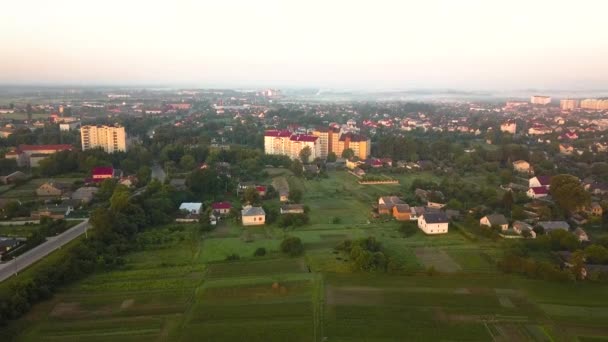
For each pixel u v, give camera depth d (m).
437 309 108.06
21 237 152.88
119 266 131.62
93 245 137.12
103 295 113.12
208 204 197.50
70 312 104.50
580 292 117.62
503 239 158.38
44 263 129.00
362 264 129.25
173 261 136.38
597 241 149.75
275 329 98.44
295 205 194.00
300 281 122.56
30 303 106.50
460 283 122.31
